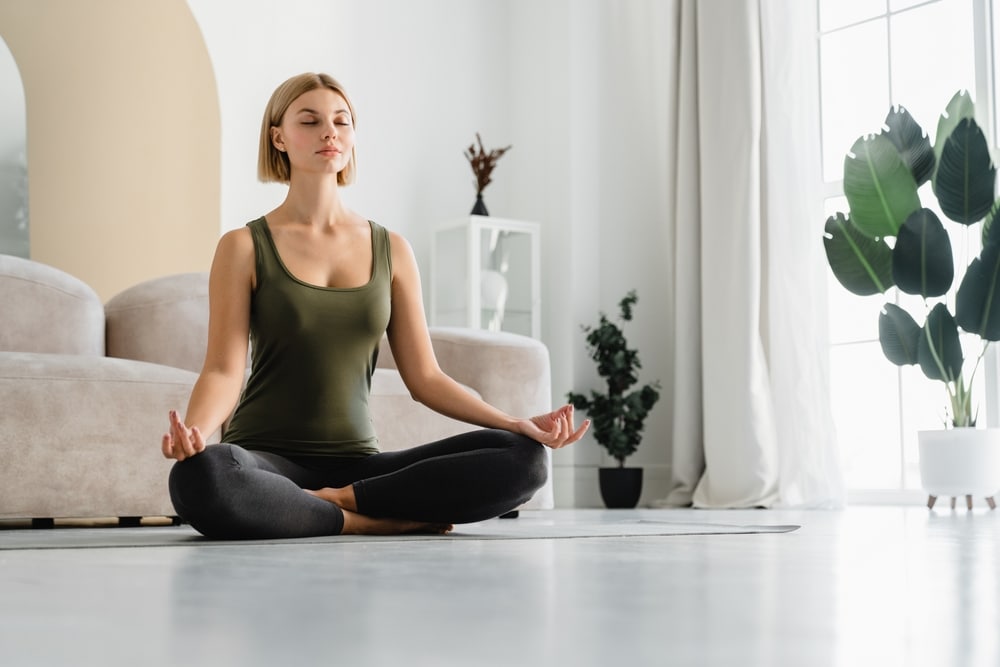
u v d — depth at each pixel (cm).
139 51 495
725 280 472
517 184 578
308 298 196
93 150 486
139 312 343
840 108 497
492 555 138
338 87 209
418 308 212
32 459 268
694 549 155
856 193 430
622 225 552
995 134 439
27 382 270
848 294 482
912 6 470
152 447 283
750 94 470
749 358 462
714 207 478
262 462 182
